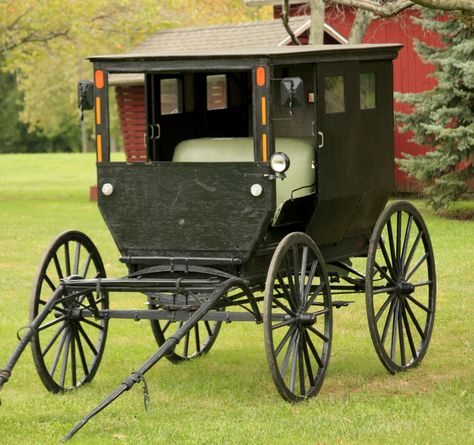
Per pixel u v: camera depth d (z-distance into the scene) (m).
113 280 9.70
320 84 9.98
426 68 29.73
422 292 15.47
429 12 24.25
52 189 37.78
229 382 10.68
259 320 9.62
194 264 9.81
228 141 10.59
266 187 9.38
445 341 12.54
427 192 24.89
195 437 8.59
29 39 33.03
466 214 25.34
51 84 73.38
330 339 10.27
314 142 10.01
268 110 9.27
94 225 25.39
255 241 9.55
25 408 9.61
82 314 10.07
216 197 9.57
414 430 8.75
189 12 40.41
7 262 19.56
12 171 47.94
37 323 9.24
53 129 86.31
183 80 11.17
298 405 9.57
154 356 8.66
